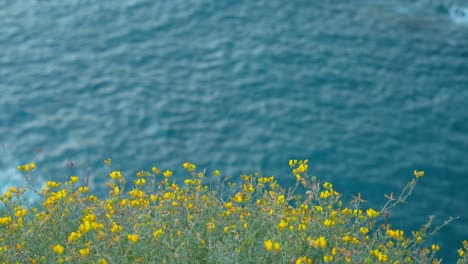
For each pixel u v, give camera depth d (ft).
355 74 91.91
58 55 94.07
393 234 19.02
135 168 70.64
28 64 91.45
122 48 96.27
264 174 70.59
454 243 60.03
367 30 103.91
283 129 78.89
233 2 109.91
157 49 96.17
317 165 72.74
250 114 81.56
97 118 79.82
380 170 72.43
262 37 100.27
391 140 78.07
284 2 111.24
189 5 108.27
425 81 91.15
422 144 77.77
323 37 101.30
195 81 88.33
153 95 84.64
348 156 74.49
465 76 92.53
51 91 85.15
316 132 78.69
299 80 89.61
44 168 69.87
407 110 84.43
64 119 79.41
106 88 86.02
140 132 77.30
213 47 97.04
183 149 74.49
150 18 104.58
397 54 97.50
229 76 89.76
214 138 76.64
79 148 73.92
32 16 104.73
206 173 70.03
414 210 65.46
